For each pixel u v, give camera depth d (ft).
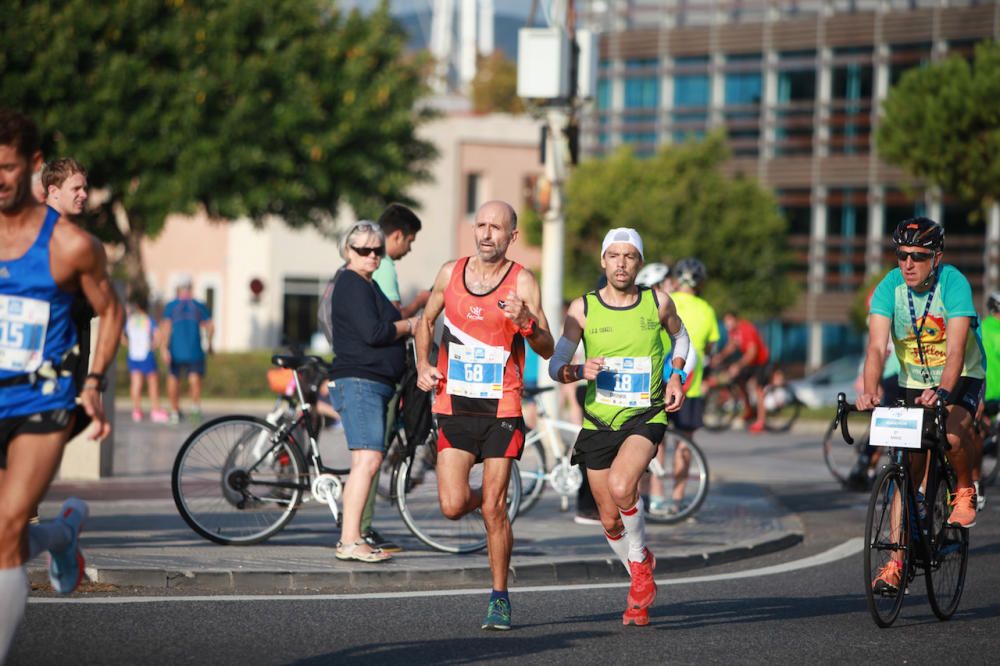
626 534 82.69
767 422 300.81
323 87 385.91
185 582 91.04
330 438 147.43
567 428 134.00
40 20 347.77
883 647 76.95
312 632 77.20
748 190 549.54
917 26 622.95
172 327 238.68
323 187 390.01
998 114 382.83
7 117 55.06
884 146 404.57
